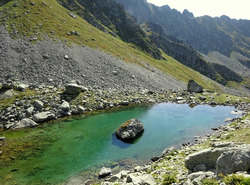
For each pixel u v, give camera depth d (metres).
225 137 23.58
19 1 84.12
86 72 54.75
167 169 16.83
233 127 28.97
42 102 36.06
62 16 98.38
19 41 55.75
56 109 35.47
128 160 22.05
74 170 19.70
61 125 31.38
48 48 57.53
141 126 30.48
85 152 23.53
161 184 14.02
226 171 12.51
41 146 24.30
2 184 16.95
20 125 29.47
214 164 14.70
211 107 47.12
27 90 39.00
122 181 15.92
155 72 87.00
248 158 12.16
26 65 47.59
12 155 21.83
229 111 43.75
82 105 39.53
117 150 24.41
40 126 30.41
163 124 34.44
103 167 19.81
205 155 15.29
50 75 47.56
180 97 54.09
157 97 53.44
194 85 63.22
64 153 22.98
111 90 50.75
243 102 50.81
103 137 27.97
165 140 27.67
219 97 55.62
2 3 83.62
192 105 48.59
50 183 17.52
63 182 17.75
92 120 34.44
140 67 81.31
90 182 17.75
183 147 24.69
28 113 32.31
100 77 55.53
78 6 152.38
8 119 30.56
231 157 12.63
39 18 79.56
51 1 113.50
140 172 18.05
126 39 162.88
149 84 63.97
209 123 35.19
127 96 49.62
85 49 68.50
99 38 99.00
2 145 23.89
